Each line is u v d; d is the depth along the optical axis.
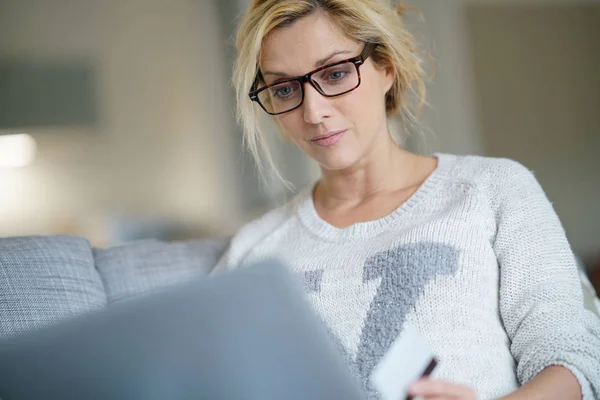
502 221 1.24
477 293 1.17
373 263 1.23
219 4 3.75
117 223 3.60
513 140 4.52
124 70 3.68
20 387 0.71
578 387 1.02
